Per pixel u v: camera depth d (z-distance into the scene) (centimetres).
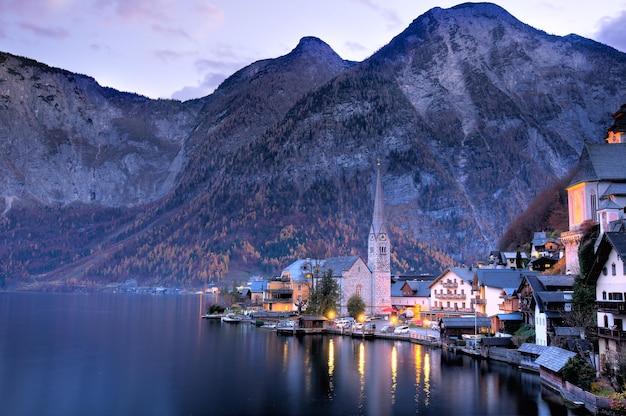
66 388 9638
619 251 7712
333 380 9956
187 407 8400
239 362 11894
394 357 12281
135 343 15025
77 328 19150
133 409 8369
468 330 13500
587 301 9912
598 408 7188
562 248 16225
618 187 11462
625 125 14438
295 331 16950
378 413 7925
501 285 14850
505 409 7888
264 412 8081
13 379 10325
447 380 9738
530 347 10462
